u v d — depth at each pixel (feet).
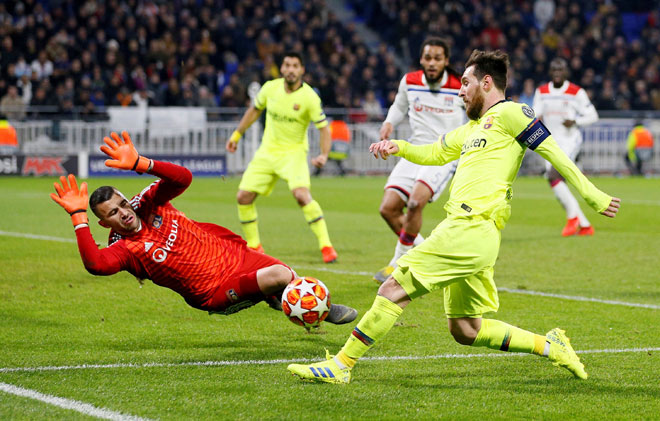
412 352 34.27
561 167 28.07
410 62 187.52
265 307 43.24
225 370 31.17
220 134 148.56
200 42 167.84
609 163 163.94
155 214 32.14
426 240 28.89
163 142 146.30
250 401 27.32
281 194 121.19
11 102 142.92
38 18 159.63
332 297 46.09
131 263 31.89
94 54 155.53
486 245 28.37
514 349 30.35
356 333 29.12
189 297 33.19
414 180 51.11
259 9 177.27
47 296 45.47
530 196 118.62
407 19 190.90
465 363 32.60
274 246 67.10
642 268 57.31
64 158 142.82
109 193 30.89
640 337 37.29
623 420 25.98
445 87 52.01
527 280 52.49
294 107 59.06
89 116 143.95
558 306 44.32
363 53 177.88
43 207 93.61
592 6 207.51
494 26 187.52
